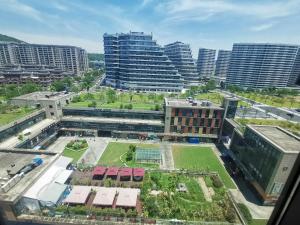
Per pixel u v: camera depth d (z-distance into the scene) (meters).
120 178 59.31
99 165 66.31
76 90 161.62
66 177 48.91
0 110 83.94
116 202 45.84
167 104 88.94
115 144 84.44
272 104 155.50
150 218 42.47
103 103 123.69
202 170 64.94
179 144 87.06
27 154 51.38
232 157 69.06
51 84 178.00
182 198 51.09
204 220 44.12
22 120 73.56
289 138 52.75
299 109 141.00
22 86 146.12
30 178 43.34
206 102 92.75
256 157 56.09
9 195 37.56
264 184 50.59
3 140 65.19
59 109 92.19
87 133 91.38
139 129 90.06
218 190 54.50
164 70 191.62
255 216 47.44
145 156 71.62
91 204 46.62
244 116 117.44
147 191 52.06
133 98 151.12
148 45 186.00
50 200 42.25
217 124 87.12
